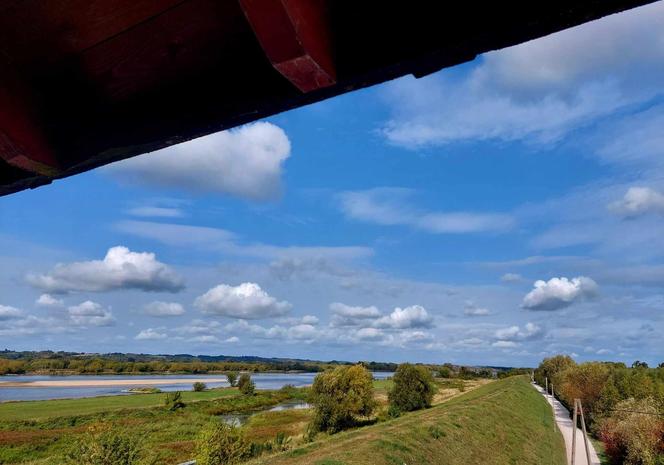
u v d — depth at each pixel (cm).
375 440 1950
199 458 2206
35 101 191
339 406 3644
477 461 2198
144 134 184
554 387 7344
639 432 2603
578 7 107
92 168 209
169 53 167
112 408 6203
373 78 140
